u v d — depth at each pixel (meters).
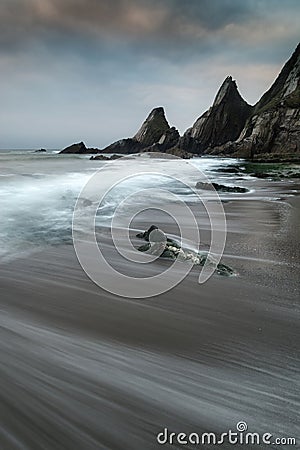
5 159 31.27
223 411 1.92
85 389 2.05
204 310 3.11
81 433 1.75
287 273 4.00
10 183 11.82
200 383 2.14
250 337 2.66
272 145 46.91
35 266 4.21
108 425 1.80
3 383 2.08
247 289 3.56
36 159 33.00
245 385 2.12
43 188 10.80
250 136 50.16
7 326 2.77
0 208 7.74
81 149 62.19
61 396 1.99
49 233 5.84
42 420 1.83
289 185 14.77
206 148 66.38
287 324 2.86
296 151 44.22
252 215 7.66
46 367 2.25
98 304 3.22
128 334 2.69
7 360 2.31
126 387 2.08
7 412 1.87
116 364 2.31
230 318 2.96
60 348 2.48
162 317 2.98
